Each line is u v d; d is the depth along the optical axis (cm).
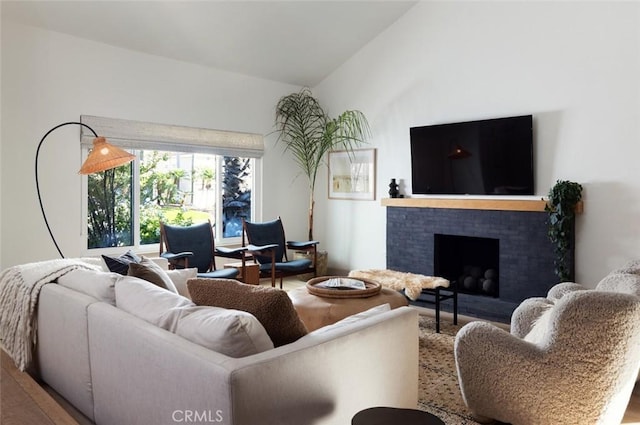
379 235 586
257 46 544
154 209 539
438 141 515
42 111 442
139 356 177
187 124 544
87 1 421
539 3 449
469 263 529
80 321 224
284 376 152
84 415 236
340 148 628
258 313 175
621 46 403
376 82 583
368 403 189
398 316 207
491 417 240
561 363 211
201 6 460
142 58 506
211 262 503
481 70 490
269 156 629
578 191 416
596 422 207
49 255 452
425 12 532
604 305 201
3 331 290
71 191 464
